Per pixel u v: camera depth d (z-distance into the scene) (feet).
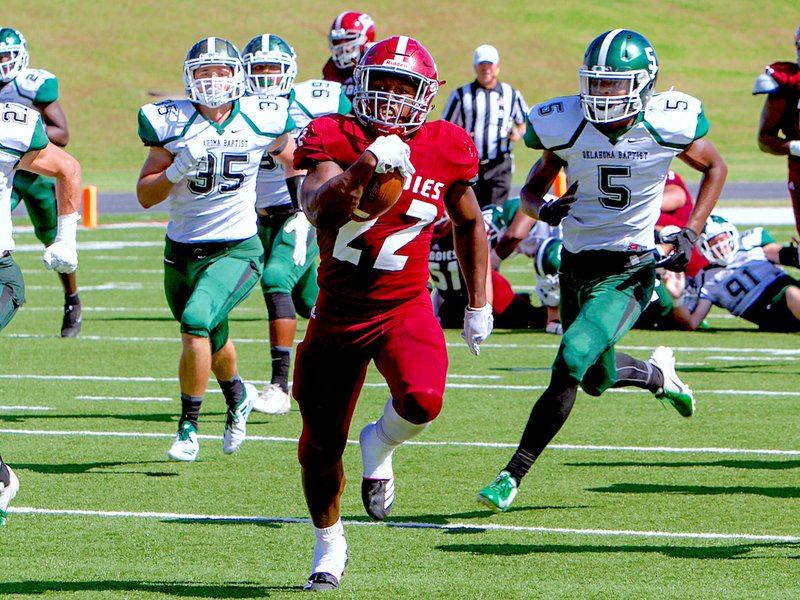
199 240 75.56
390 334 51.03
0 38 115.14
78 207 68.80
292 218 91.20
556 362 61.93
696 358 114.21
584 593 50.90
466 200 52.85
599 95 62.80
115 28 522.47
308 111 91.35
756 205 266.77
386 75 49.19
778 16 636.07
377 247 49.96
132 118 456.86
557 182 241.76
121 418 90.07
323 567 51.96
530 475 72.79
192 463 76.43
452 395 98.22
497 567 55.06
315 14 568.00
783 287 127.95
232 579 53.47
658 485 69.92
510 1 612.70
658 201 65.98
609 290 65.41
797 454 77.05
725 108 507.71
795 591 50.93
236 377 76.54
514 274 179.22
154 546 58.80
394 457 77.46
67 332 127.34
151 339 126.21
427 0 600.80
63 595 51.16
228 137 73.82
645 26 609.42
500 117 160.56
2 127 63.26
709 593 50.78
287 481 71.82
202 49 72.08
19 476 72.69
